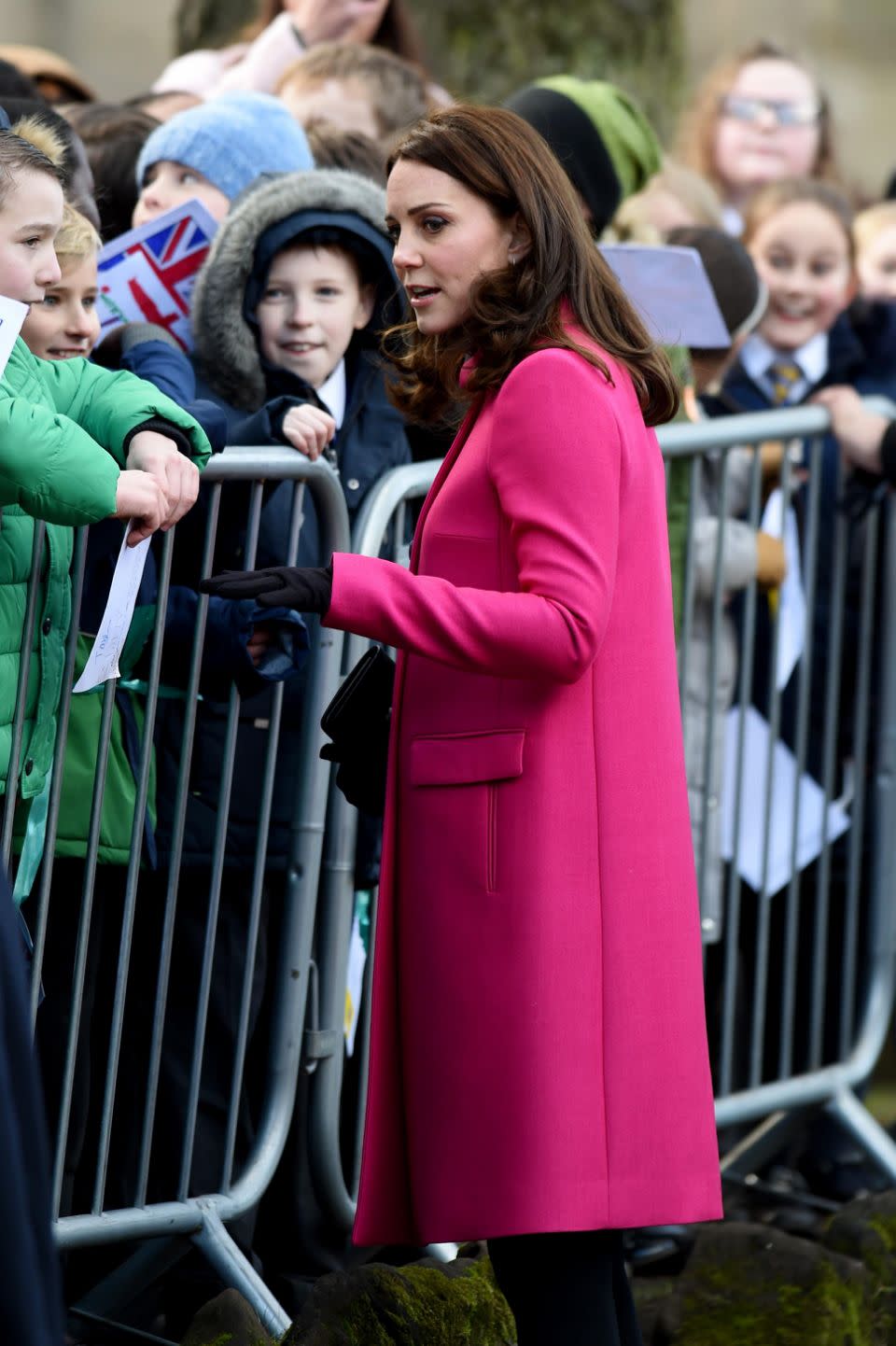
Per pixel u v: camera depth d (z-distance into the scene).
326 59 12.46
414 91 12.54
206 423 8.09
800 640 11.21
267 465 8.44
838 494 11.15
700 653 10.85
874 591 11.46
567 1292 7.16
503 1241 7.27
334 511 8.73
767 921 11.21
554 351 6.93
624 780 7.18
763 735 11.18
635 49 19.28
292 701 8.93
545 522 6.84
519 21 18.83
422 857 7.18
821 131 16.77
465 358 7.34
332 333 9.24
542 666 6.82
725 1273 9.26
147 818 8.40
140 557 7.11
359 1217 7.42
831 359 12.56
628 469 7.08
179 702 8.72
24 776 7.64
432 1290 8.28
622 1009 7.14
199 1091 8.85
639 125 11.48
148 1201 8.86
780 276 12.41
